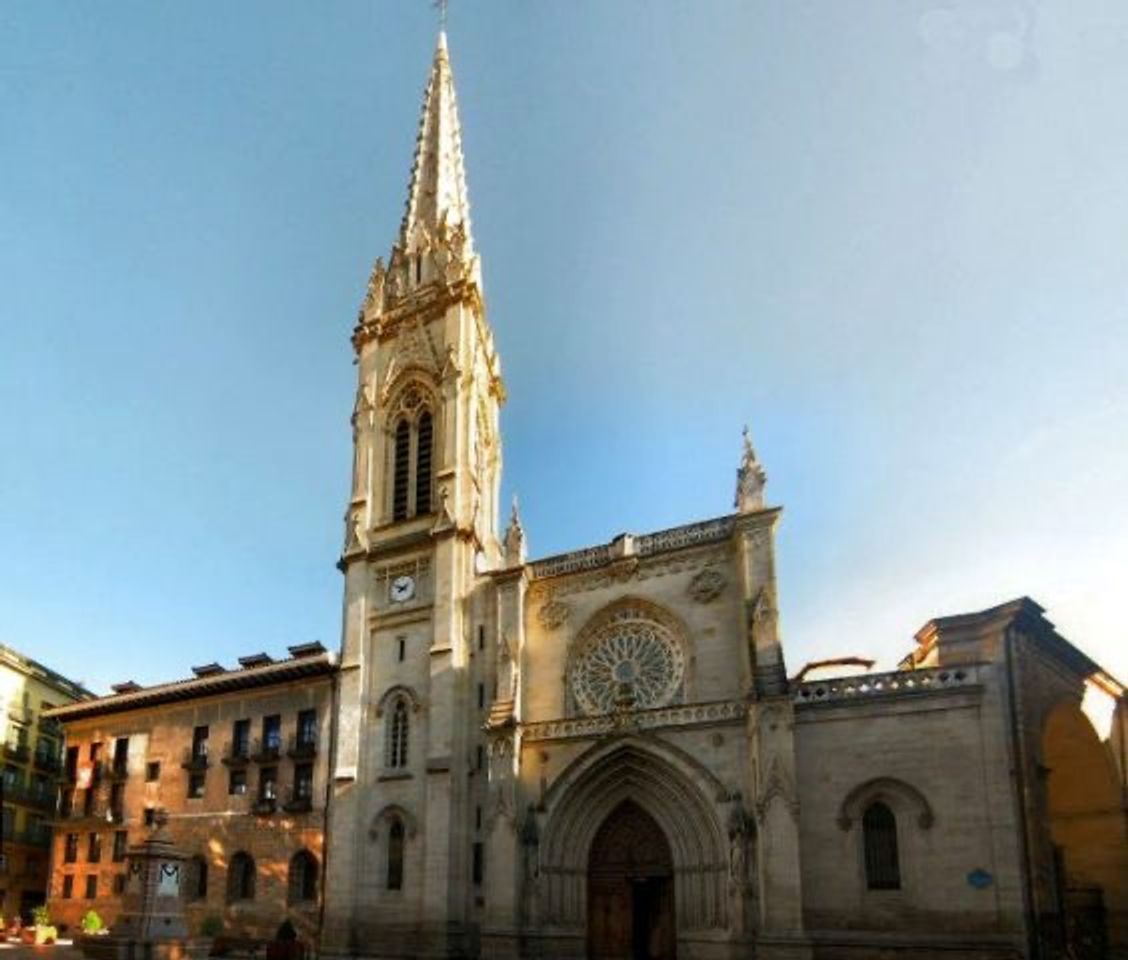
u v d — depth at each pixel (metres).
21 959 45.41
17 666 81.56
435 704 53.50
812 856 41.47
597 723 48.25
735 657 47.25
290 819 58.97
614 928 46.25
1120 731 52.53
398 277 70.00
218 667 70.19
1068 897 48.62
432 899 49.22
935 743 41.00
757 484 48.78
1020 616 42.16
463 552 57.19
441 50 81.56
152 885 44.56
